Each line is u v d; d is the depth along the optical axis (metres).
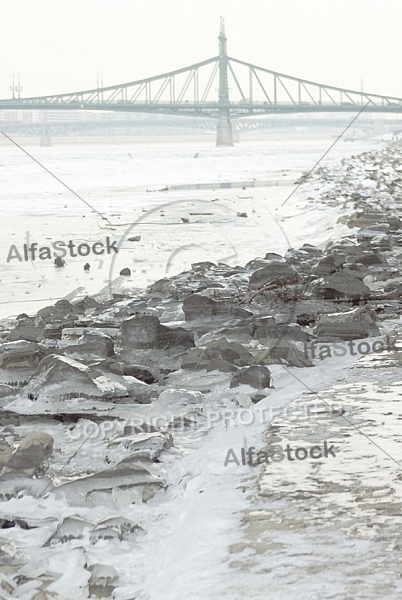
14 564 4.16
